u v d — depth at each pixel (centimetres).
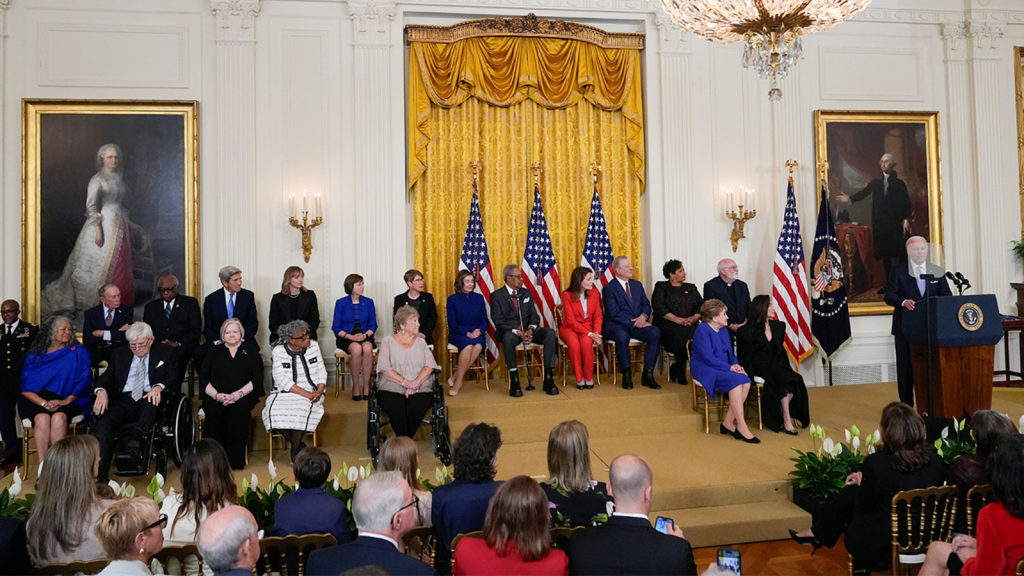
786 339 739
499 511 234
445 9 745
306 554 265
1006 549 233
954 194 816
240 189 695
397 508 237
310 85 714
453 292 763
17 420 644
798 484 455
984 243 811
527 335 652
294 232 709
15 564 257
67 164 670
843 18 515
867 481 333
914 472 323
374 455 525
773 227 791
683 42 779
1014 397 710
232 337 545
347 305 666
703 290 729
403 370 552
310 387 542
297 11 713
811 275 781
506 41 758
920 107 818
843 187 796
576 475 317
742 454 528
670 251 774
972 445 395
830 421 618
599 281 758
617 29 797
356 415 597
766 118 795
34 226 662
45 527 276
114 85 682
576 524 311
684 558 216
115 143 677
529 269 744
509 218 777
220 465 304
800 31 508
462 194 766
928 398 520
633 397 629
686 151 779
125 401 518
